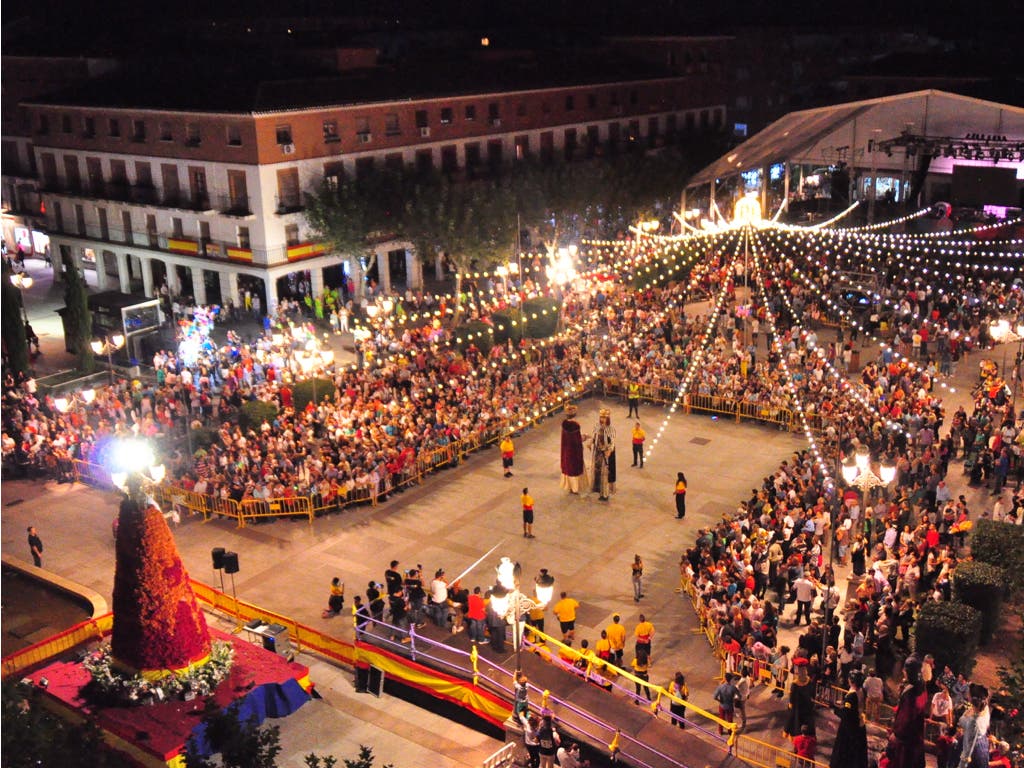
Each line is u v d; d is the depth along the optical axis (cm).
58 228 6512
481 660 2300
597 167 6028
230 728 1480
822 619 2409
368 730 2236
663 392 4106
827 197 6506
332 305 5459
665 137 7431
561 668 2280
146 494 2177
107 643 2402
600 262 5650
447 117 6109
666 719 2177
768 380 3916
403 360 4209
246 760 1456
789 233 5606
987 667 2264
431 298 5534
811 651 2273
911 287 4919
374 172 5481
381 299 4769
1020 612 2445
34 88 7088
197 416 3975
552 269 5575
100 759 1370
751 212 4528
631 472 3519
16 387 4322
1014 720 1798
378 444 3466
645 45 8188
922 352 4294
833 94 8400
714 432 3834
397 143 5875
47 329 5541
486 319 4722
